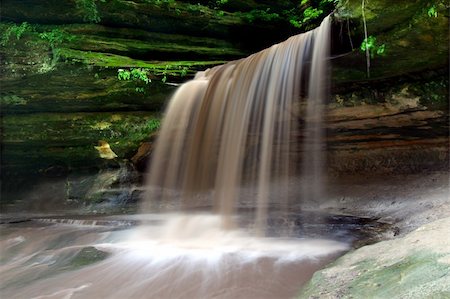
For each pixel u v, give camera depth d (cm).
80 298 405
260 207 810
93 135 1014
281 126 786
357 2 589
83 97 938
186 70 929
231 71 850
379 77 715
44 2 891
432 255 322
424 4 537
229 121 819
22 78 866
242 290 391
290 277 418
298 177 865
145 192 1026
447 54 626
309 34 712
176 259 518
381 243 424
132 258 533
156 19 1013
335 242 550
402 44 603
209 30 1093
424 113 724
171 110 938
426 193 681
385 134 808
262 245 562
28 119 998
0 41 845
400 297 269
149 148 1027
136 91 924
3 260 591
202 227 702
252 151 816
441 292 254
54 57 848
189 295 393
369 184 811
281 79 745
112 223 793
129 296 403
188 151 912
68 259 554
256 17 1116
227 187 814
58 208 1076
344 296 308
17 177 1172
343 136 834
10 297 427
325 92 729
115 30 976
